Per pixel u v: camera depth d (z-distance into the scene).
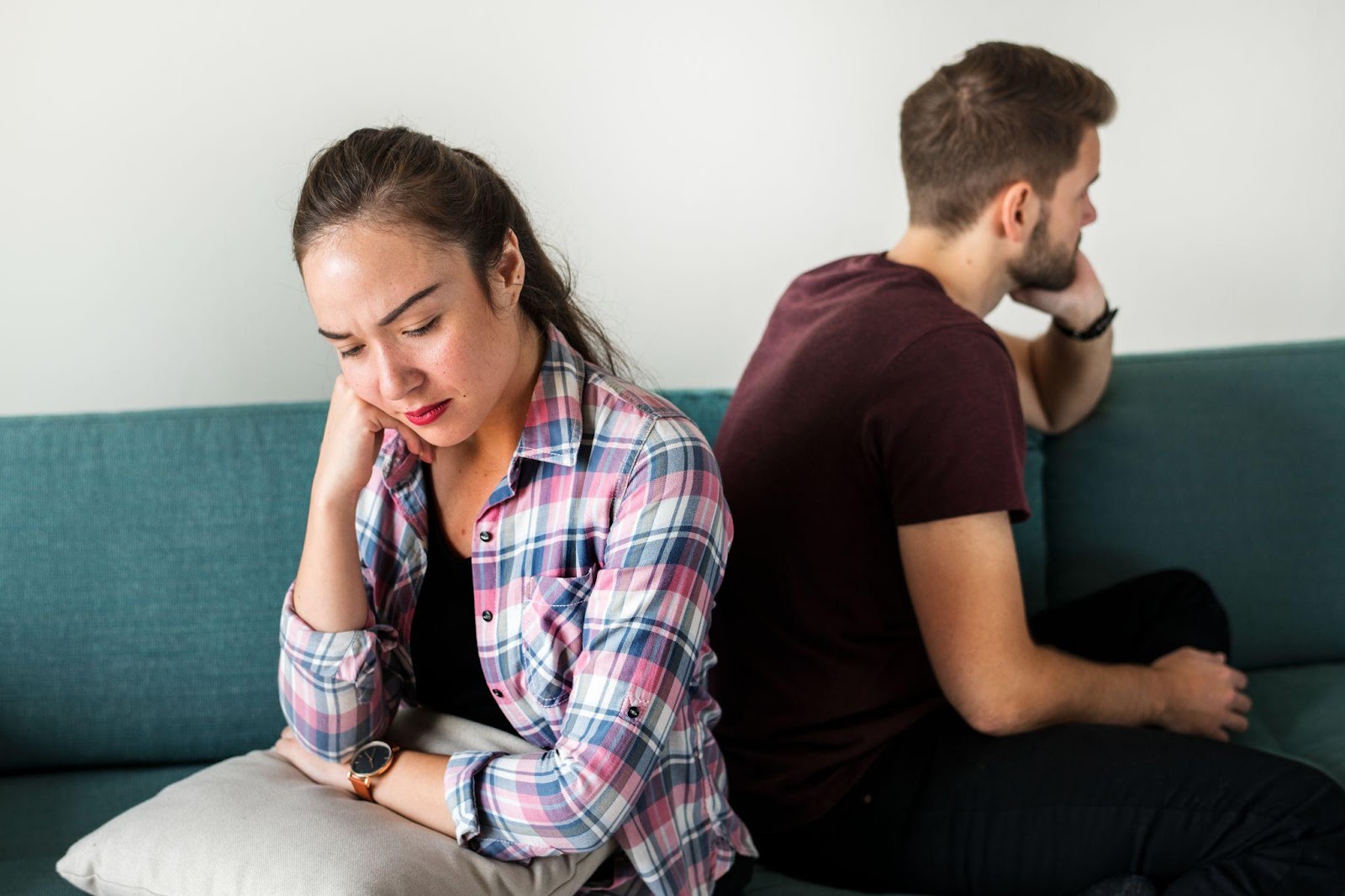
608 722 1.02
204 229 1.80
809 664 1.36
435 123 1.84
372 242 0.95
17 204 1.74
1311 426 1.84
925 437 1.28
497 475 1.14
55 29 1.70
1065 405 1.81
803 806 1.36
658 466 1.06
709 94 1.93
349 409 1.11
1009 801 1.30
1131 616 1.69
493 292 1.02
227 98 1.77
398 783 1.11
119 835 1.10
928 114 1.47
